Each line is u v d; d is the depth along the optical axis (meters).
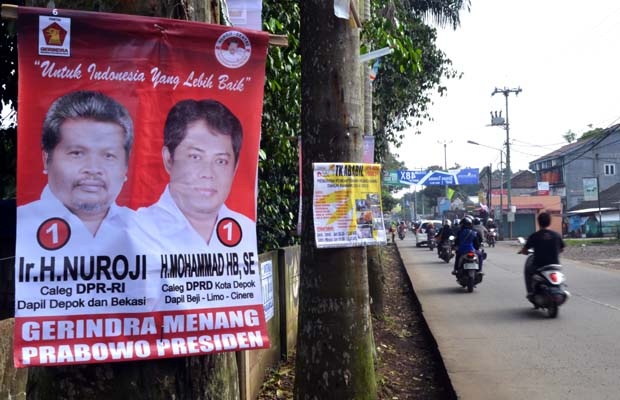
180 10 2.67
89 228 2.46
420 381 6.51
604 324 9.03
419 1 17.31
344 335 4.46
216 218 2.62
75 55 2.47
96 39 2.49
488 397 5.40
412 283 14.99
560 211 52.31
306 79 4.64
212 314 2.57
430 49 17.53
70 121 2.46
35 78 2.43
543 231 10.02
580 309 10.47
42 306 2.38
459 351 7.29
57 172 2.44
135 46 2.54
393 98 16.67
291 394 5.67
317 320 4.51
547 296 9.66
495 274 17.00
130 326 2.46
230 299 2.61
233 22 3.52
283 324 6.94
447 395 5.86
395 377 6.65
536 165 66.00
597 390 5.64
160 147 2.56
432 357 7.64
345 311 4.48
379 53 5.11
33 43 2.42
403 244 40.84
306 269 4.61
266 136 7.27
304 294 4.62
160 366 2.49
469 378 6.04
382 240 4.71
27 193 2.40
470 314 10.17
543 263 9.91
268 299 6.23
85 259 2.44
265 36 2.70
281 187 9.02
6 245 6.15
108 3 2.58
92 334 2.41
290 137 7.32
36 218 2.41
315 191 4.51
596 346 7.54
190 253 2.57
